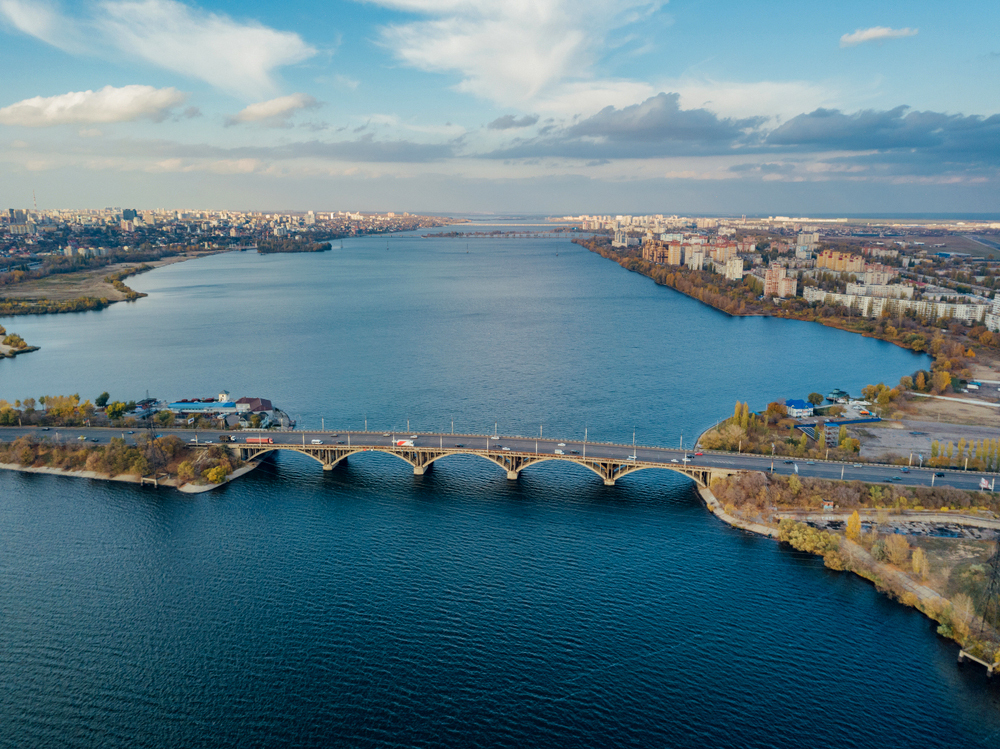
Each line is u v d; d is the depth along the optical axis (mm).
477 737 185000
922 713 193125
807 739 184625
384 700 197375
